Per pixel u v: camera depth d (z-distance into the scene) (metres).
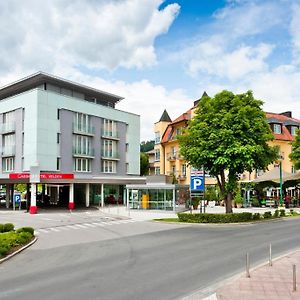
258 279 10.05
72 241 19.12
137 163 57.03
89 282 10.47
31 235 19.75
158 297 8.95
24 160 44.06
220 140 26.27
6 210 43.25
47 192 57.81
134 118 57.03
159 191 39.06
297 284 9.50
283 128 54.50
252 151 25.19
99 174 50.66
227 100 27.12
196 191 28.72
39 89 43.44
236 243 17.30
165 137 61.69
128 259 13.85
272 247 15.95
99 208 44.09
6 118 47.16
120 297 8.96
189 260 13.45
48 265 13.10
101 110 51.53
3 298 9.11
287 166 52.16
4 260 14.08
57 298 8.97
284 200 43.31
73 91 50.75
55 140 44.97
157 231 22.81
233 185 27.36
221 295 8.63
